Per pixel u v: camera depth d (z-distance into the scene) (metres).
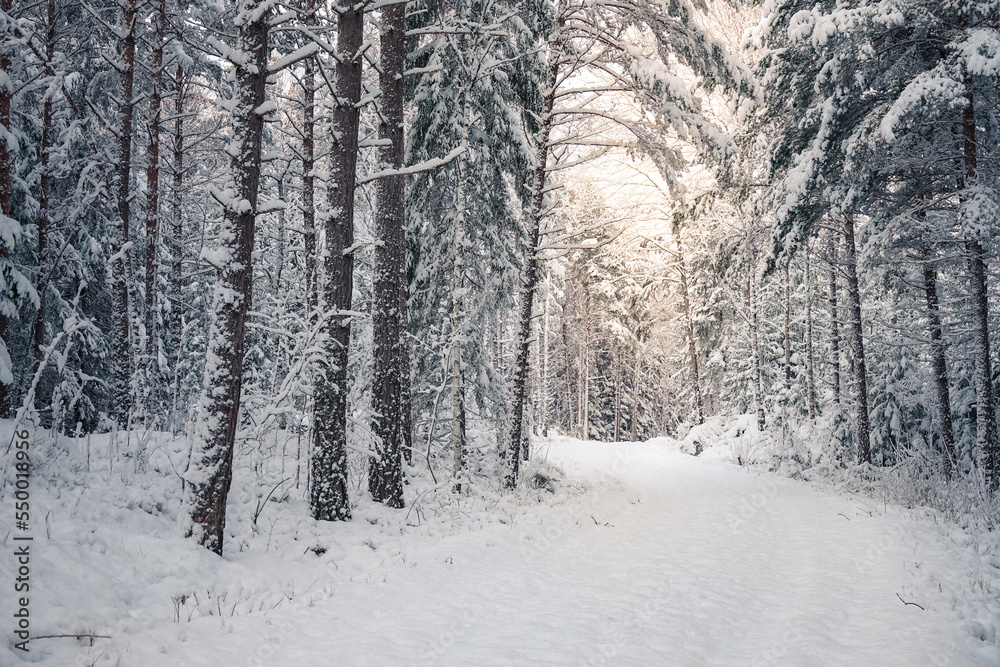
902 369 19.44
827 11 15.22
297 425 9.77
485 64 13.27
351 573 7.41
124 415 11.99
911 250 15.11
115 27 12.27
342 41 9.58
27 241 13.36
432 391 15.64
